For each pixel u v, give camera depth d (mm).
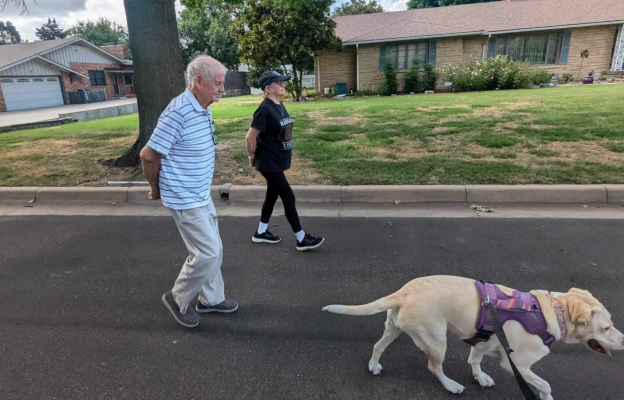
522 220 5035
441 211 5477
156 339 3016
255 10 19578
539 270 3809
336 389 2480
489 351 2338
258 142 4211
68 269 4180
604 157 6766
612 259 3957
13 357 2838
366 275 3855
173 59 7426
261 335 3037
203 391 2484
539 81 19703
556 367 2611
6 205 6461
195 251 2932
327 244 4586
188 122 2709
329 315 3262
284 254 4379
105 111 20391
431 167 6688
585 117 9836
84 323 3238
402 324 2285
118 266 4215
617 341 2010
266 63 21375
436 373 2369
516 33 21219
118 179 7086
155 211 5969
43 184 6926
